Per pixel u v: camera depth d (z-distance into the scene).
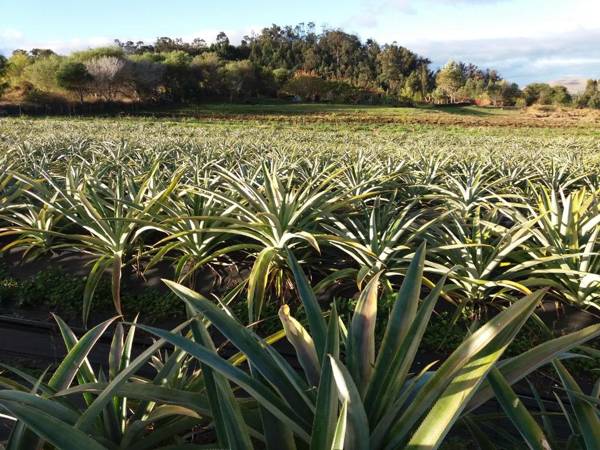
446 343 4.10
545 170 9.59
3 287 5.18
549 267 4.51
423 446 1.47
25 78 65.00
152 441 2.09
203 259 4.87
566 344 1.82
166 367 2.44
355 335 2.11
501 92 101.88
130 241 5.45
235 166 9.45
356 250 4.80
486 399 1.85
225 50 119.00
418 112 71.12
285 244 4.70
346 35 124.38
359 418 1.50
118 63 61.41
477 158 13.18
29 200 6.74
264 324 4.54
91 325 4.68
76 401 3.17
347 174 7.93
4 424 3.07
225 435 1.69
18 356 4.09
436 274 4.96
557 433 3.13
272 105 76.12
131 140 16.75
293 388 1.97
